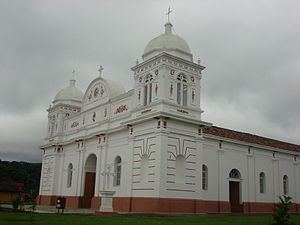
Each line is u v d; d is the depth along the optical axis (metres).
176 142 27.52
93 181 37.00
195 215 26.17
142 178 27.89
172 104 27.86
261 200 37.09
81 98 44.81
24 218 19.30
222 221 21.09
